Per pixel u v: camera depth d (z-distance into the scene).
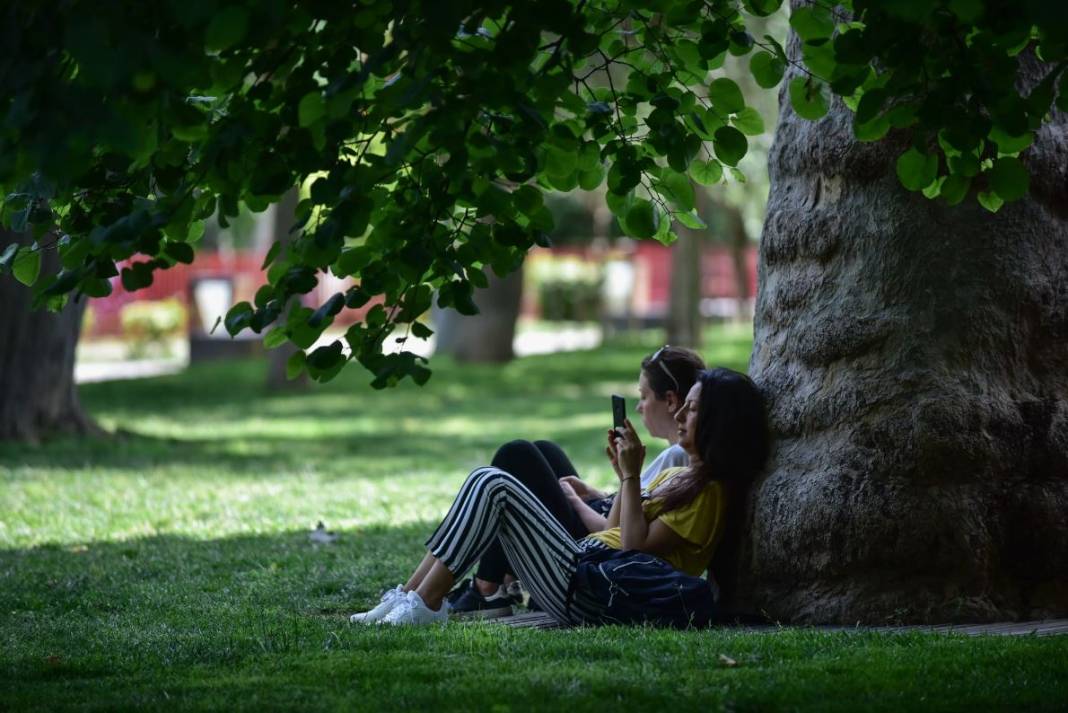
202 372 50.34
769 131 37.44
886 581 9.71
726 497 10.23
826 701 7.50
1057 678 7.80
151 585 13.21
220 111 8.32
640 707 7.46
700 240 52.62
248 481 22.36
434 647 9.18
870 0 7.11
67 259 8.13
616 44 8.66
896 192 10.05
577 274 70.06
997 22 7.01
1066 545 9.59
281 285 8.37
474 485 10.03
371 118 8.11
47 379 29.22
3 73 6.52
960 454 9.59
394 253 8.45
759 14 8.35
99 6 6.21
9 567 14.49
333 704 7.72
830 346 10.08
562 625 10.18
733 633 9.31
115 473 23.50
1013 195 8.36
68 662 9.24
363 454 27.14
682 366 11.09
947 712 7.30
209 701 7.88
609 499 11.56
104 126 6.19
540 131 7.71
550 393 43.12
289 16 7.16
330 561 14.44
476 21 7.38
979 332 9.79
